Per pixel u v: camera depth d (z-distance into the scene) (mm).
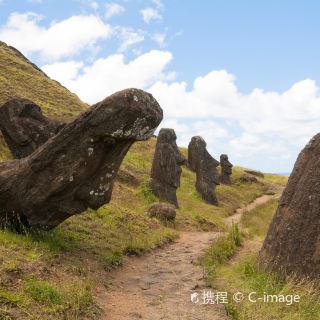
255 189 40000
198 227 19297
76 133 9547
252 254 12000
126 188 21531
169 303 8273
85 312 7086
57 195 9750
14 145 17734
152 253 13117
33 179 9812
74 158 9578
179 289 9281
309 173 9820
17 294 6801
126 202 19266
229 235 14969
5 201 10102
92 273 9492
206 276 10078
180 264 11703
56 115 36781
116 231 13648
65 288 7570
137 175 25547
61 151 9648
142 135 9703
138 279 10117
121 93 9320
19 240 9148
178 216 19938
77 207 9961
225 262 11984
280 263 9586
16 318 6242
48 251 9219
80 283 8266
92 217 13953
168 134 23344
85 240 11844
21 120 17641
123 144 9805
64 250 10305
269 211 28781
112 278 9844
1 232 9414
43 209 9883
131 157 32719
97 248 11461
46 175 9734
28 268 7914
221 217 24672
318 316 7594
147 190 21906
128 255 12164
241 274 10055
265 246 10367
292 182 10344
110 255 11109
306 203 9594
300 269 9219
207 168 29219
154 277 10336
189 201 26141
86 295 7570
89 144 9477
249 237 16891
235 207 30281
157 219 17781
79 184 9766
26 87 42531
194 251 13555
